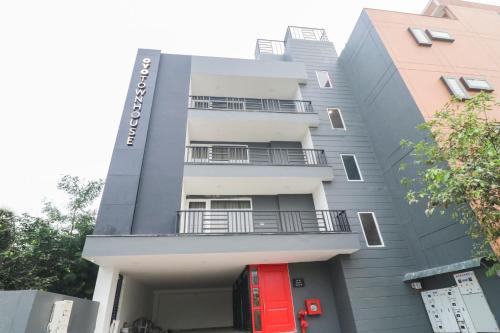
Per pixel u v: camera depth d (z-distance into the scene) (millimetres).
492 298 5898
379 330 6992
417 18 11078
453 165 5059
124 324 7895
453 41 10367
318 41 13273
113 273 6891
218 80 11031
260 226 9023
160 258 6555
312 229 9000
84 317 5668
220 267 8102
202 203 9305
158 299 12750
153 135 8758
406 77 9094
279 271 8016
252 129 10211
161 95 9648
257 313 7355
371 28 10711
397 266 7957
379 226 8617
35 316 4141
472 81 9109
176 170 8281
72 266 10852
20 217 9984
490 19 11625
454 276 6781
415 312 7391
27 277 8180
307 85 11680
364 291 7414
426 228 7766
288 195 9742
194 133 10141
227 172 8289
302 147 10984
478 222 4777
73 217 13609
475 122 4801
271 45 14266
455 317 6637
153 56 10430
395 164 9125
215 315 12961
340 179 9359
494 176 4074
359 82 11375
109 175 7688
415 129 8328
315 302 7641
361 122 10945
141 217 7379
